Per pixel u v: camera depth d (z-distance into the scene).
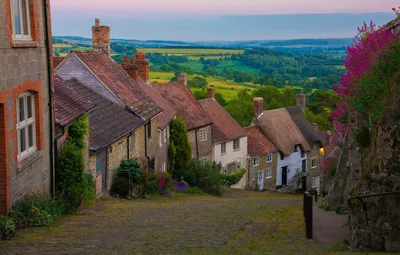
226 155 45.69
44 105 14.08
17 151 12.18
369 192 10.02
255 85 115.56
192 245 9.94
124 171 22.80
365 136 12.93
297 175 54.09
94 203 17.41
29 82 12.78
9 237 10.20
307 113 75.81
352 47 15.01
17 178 12.08
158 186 26.27
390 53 12.51
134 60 38.09
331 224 14.14
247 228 13.14
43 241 9.90
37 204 12.58
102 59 29.08
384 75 12.69
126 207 17.61
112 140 20.98
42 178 13.92
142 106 27.73
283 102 86.56
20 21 12.67
